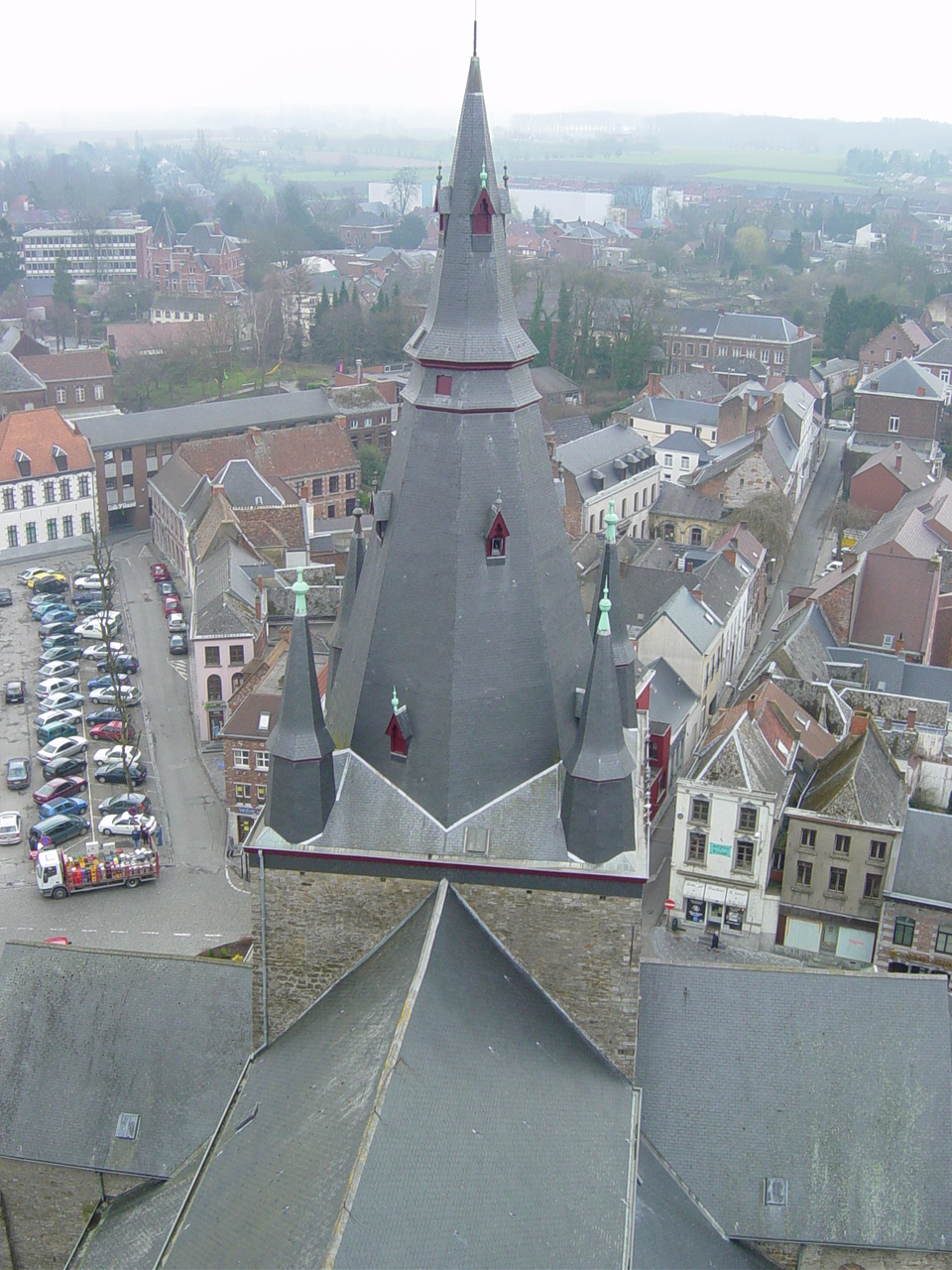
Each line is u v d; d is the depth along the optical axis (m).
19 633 131.00
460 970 33.19
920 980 38.62
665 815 93.25
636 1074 38.06
